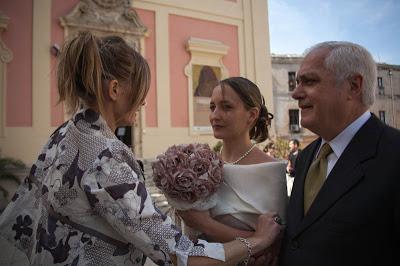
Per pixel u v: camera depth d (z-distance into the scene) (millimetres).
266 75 14156
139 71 1419
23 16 10375
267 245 1505
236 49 13836
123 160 1273
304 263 1371
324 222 1339
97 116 1336
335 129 1456
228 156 1976
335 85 1396
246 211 1724
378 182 1249
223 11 13641
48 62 10523
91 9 11164
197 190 1596
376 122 1423
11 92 10047
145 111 11891
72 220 1259
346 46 1406
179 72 12578
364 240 1240
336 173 1380
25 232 1434
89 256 1227
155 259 1216
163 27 12422
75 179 1243
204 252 1252
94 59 1295
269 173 1768
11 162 9242
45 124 10344
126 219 1183
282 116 22188
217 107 1899
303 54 1550
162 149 12000
